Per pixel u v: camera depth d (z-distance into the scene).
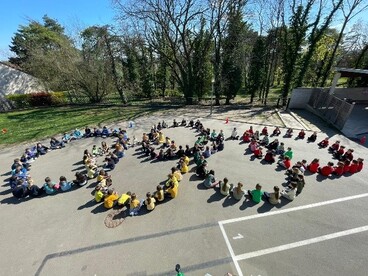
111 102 30.91
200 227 8.06
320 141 14.77
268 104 26.45
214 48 28.45
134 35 26.86
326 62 32.06
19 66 37.47
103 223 8.44
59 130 19.05
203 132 16.12
